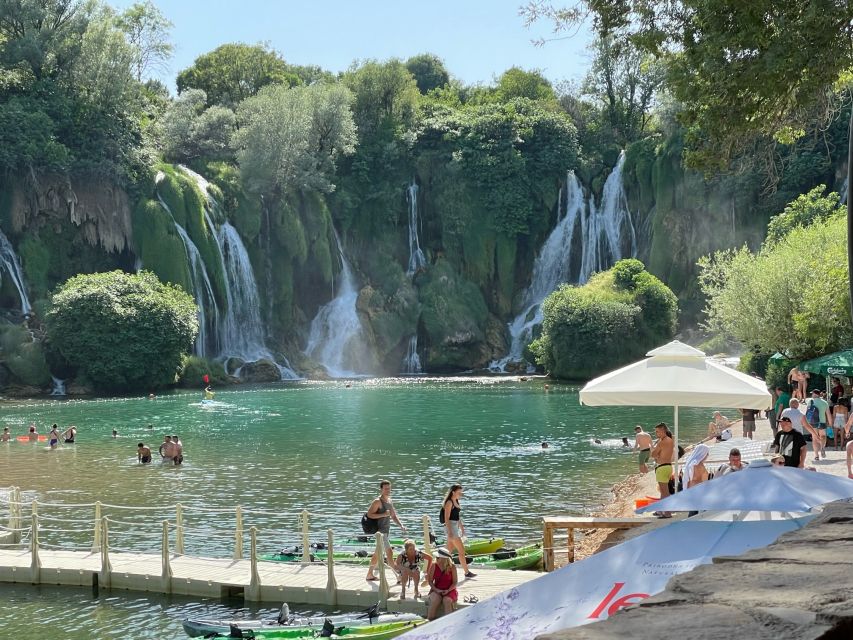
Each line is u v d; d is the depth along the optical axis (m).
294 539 29.23
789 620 2.99
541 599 7.13
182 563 24.64
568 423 59.97
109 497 36.59
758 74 23.30
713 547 8.22
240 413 68.00
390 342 115.56
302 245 112.88
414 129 128.50
